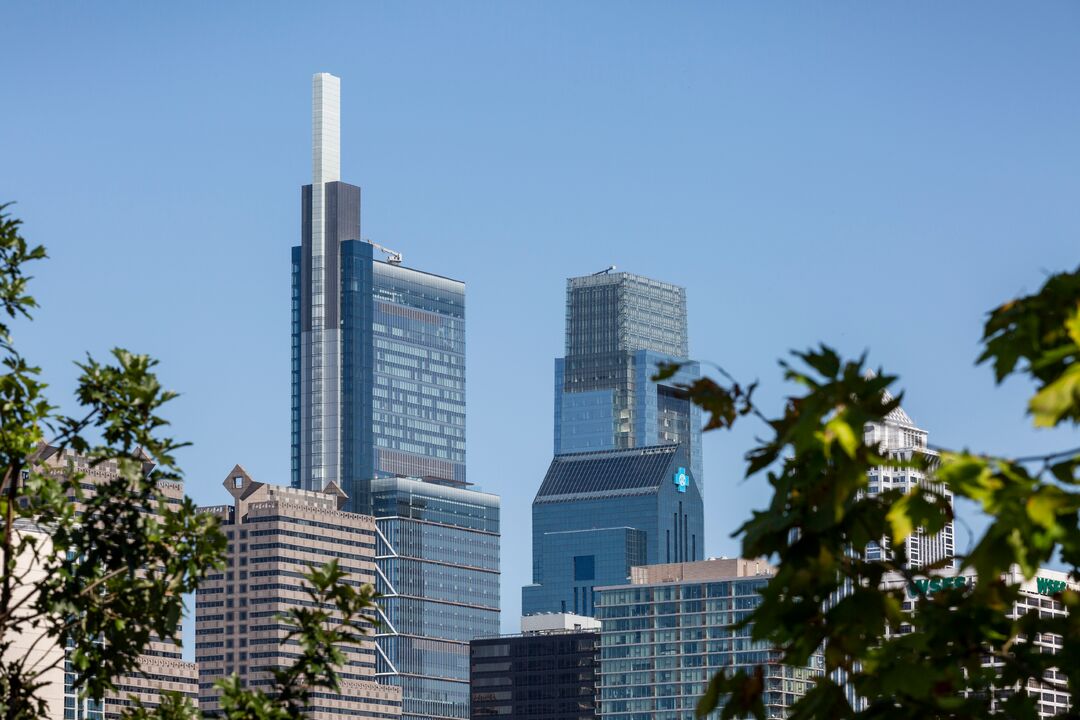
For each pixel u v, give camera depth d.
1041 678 37.28
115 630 71.88
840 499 35.16
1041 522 32.00
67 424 72.94
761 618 37.59
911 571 37.38
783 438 37.25
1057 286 35.34
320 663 72.69
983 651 37.59
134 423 72.81
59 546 71.44
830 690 36.84
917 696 35.41
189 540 72.81
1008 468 33.19
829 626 37.03
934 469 34.19
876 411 35.72
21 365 72.31
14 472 72.06
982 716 35.91
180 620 72.25
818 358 35.56
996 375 35.69
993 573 32.56
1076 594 36.72
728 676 38.12
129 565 71.88
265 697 72.50
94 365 72.88
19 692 70.69
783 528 36.88
